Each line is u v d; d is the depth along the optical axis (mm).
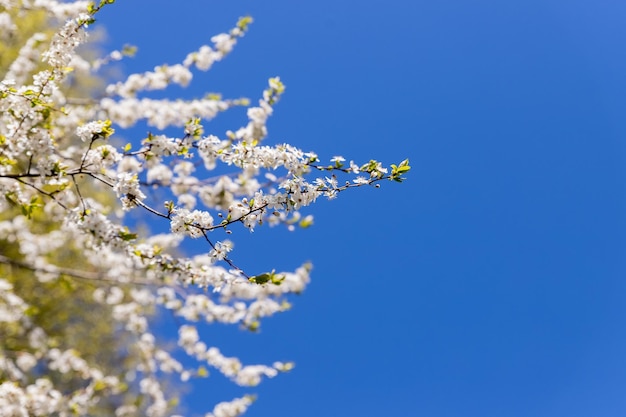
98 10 3637
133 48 7031
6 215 7445
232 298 7059
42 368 8172
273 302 7246
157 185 5492
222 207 5707
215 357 7492
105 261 6863
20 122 3445
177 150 3758
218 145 3824
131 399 8453
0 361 6461
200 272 4031
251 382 7461
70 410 5777
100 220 3656
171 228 3604
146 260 3990
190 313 7051
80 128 3498
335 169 3602
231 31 6371
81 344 8797
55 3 5648
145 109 6016
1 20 5980
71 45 3625
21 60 5602
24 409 4738
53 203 5945
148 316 8508
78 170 3584
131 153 3750
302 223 5555
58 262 7891
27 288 8156
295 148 3646
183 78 6312
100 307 8930
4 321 6926
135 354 8242
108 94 6191
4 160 3523
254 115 5500
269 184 4676
